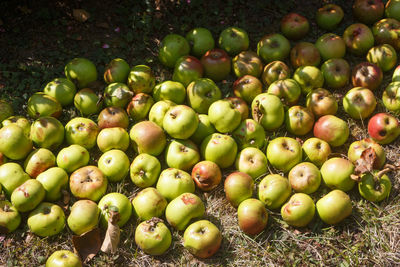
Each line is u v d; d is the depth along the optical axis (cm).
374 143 110
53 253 99
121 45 133
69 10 137
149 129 108
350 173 105
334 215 102
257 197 109
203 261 102
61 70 128
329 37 128
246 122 112
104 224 102
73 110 121
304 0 141
